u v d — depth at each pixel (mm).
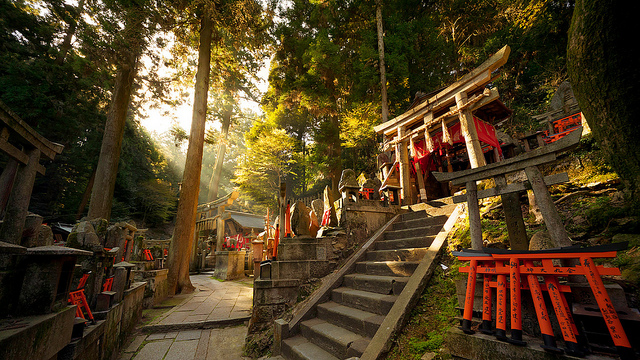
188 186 11164
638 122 1947
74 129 16172
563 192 3561
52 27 14336
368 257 5188
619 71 1883
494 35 15703
